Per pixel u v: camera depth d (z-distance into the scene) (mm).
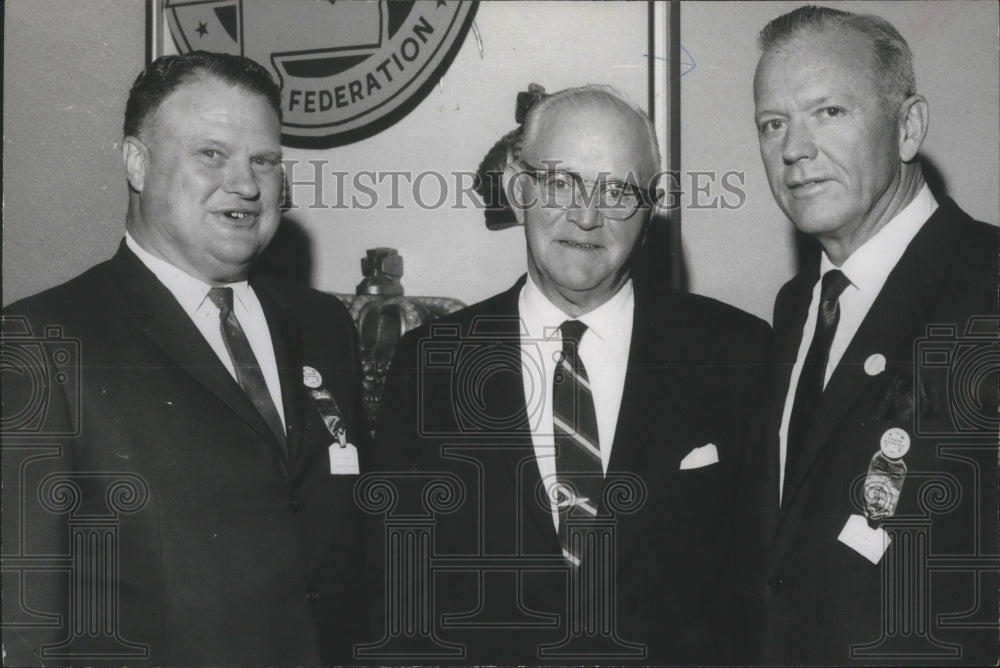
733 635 1946
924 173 2104
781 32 2008
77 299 1871
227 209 1904
